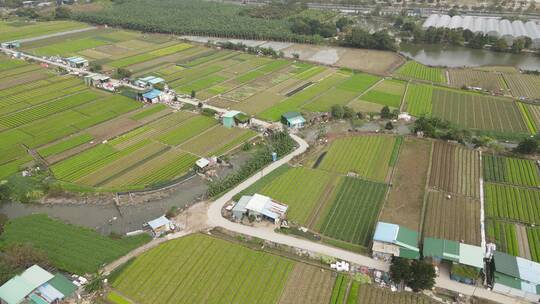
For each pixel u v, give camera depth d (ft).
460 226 211.61
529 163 266.16
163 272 184.55
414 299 169.99
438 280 177.37
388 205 227.20
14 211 229.86
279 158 270.67
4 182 248.93
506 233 207.31
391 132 304.71
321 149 282.97
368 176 253.44
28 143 295.89
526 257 192.03
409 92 380.17
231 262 189.78
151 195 239.30
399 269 171.94
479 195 236.43
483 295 170.81
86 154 280.92
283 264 188.44
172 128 315.78
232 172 260.21
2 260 183.21
